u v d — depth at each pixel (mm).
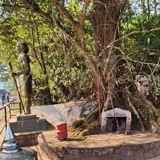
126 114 3875
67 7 4828
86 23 4684
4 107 4285
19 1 3928
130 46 4477
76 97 5832
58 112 5434
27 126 4832
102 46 4082
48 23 5102
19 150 1328
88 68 5023
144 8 4984
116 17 4117
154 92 4547
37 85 6754
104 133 3869
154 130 3822
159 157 3451
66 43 5500
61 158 3299
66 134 3656
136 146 3312
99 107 4113
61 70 6230
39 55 6715
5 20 4539
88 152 3236
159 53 4391
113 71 4035
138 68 4387
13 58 6332
